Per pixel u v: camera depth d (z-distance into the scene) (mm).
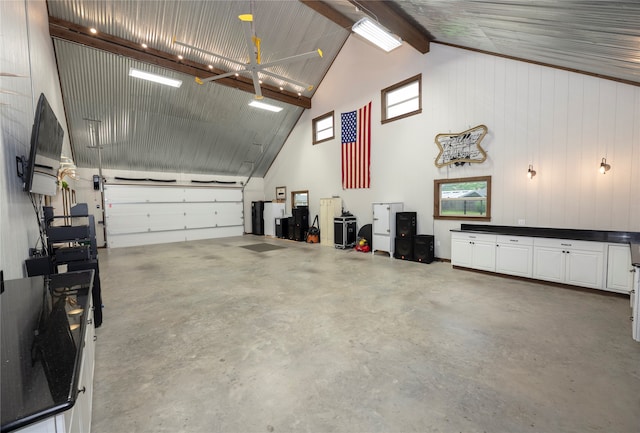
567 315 3381
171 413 1881
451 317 3375
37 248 3100
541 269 4594
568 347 2652
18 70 2822
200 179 11344
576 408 1867
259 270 5863
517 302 3842
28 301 1630
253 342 2844
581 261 4207
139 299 4164
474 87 5824
